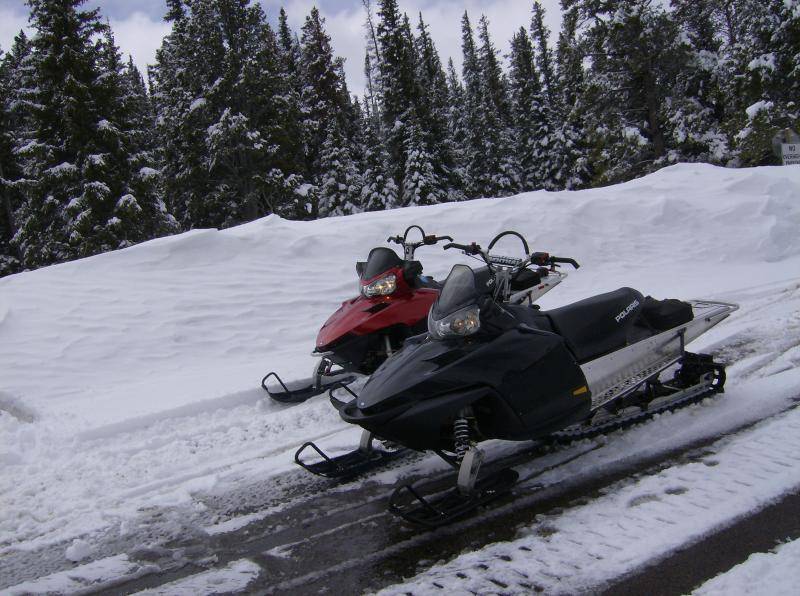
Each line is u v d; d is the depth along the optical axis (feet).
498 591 9.50
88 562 11.80
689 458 13.26
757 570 9.15
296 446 16.88
